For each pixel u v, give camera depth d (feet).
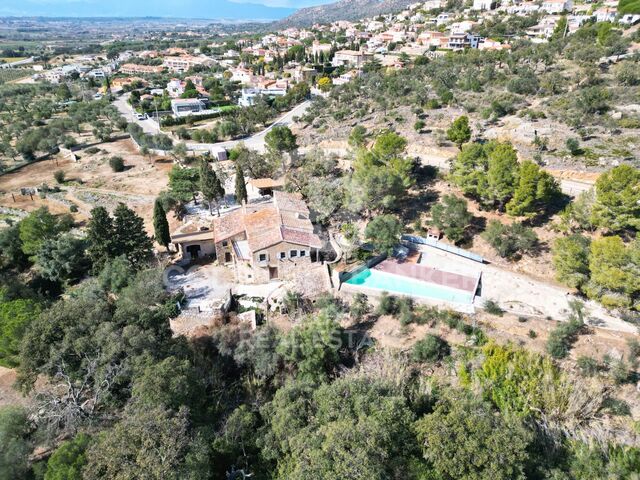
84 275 207.92
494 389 130.52
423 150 286.46
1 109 593.83
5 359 149.48
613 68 355.77
